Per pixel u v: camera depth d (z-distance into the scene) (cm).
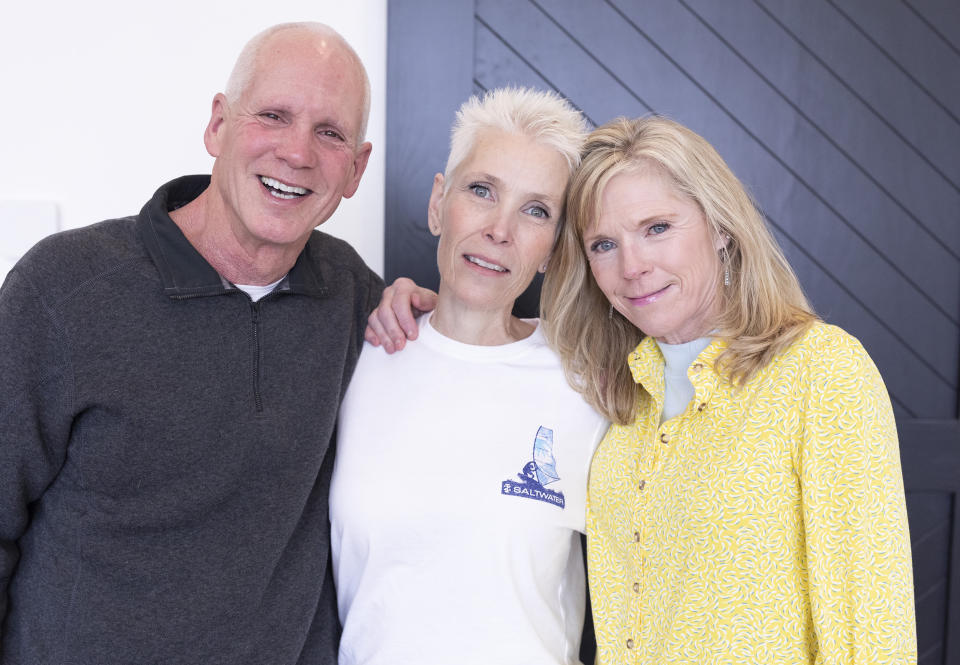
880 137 185
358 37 176
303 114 113
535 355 134
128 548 112
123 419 110
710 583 108
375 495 123
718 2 182
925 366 189
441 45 176
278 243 117
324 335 127
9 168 173
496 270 126
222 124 121
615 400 129
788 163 185
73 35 171
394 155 177
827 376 102
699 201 114
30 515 118
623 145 118
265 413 118
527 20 179
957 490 189
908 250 187
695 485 111
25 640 113
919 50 183
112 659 110
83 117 173
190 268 114
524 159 121
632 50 182
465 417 127
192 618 113
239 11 173
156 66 173
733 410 110
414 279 180
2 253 174
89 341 108
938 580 192
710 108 183
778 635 104
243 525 117
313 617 127
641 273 115
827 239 187
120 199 176
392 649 120
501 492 122
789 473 105
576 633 136
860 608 96
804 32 182
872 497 98
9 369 104
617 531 125
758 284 114
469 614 120
